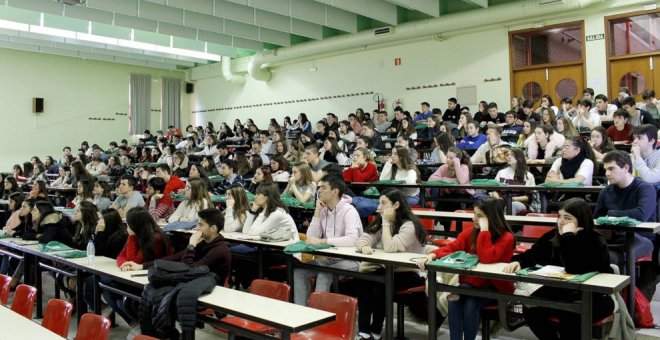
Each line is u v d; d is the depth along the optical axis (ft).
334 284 12.12
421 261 9.93
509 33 31.45
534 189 14.34
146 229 12.62
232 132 39.81
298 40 41.42
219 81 49.29
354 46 36.86
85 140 46.57
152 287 9.76
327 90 40.60
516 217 12.79
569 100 24.63
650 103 22.35
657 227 10.11
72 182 30.45
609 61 28.43
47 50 42.04
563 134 19.36
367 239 11.73
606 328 9.48
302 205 16.65
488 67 32.30
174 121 51.34
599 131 16.61
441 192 18.31
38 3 29.99
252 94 46.32
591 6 28.12
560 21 29.63
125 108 48.98
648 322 10.80
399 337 12.03
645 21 27.48
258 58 42.27
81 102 46.52
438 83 34.35
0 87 42.70
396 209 11.57
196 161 32.78
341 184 13.06
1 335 7.85
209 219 11.80
